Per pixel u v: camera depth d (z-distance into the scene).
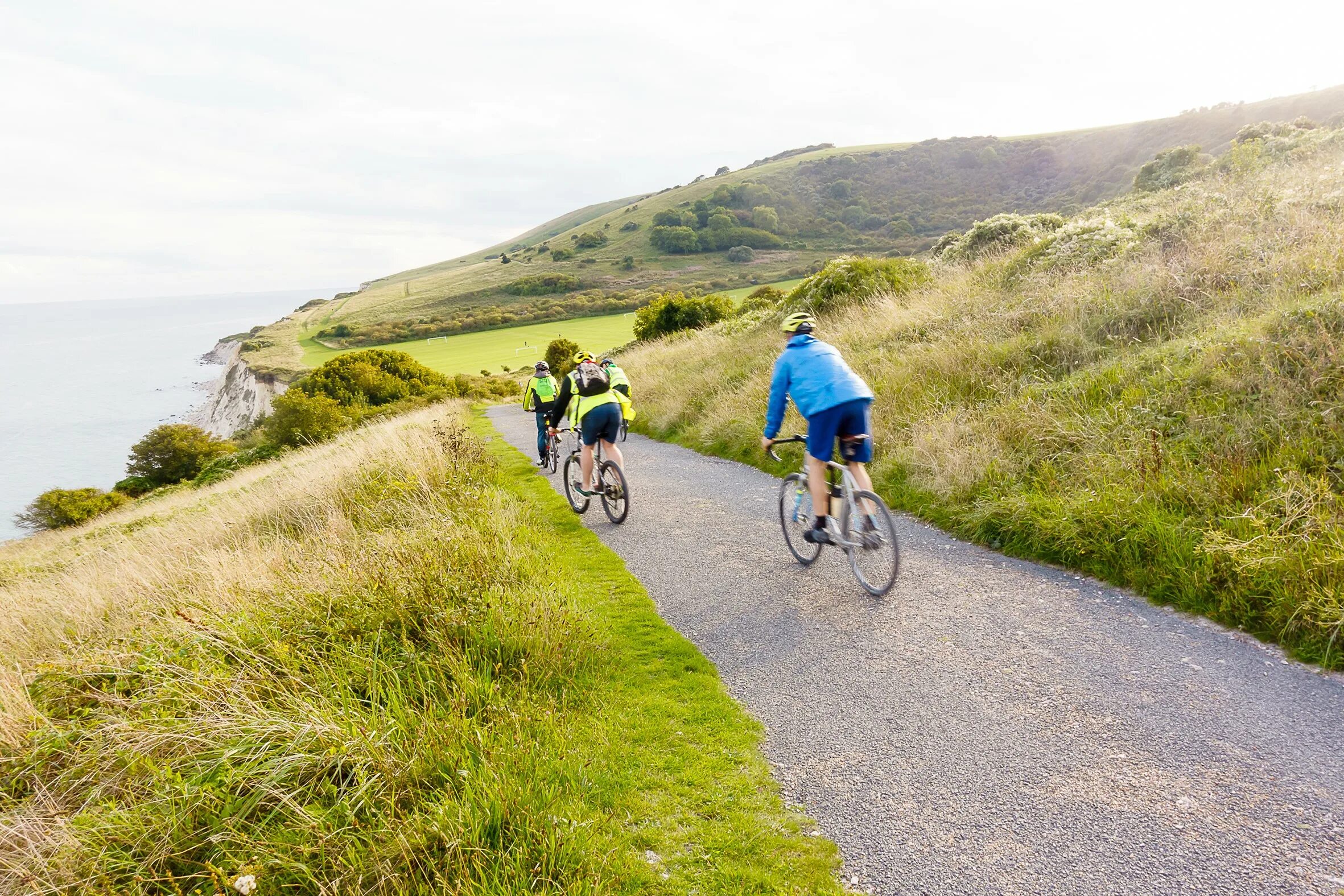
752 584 5.29
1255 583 3.75
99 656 4.46
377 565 4.87
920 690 3.57
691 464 9.84
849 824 2.70
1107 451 5.52
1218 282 6.96
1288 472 4.25
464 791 2.78
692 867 2.55
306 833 2.68
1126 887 2.26
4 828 2.79
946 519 5.94
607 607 5.05
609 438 7.41
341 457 13.15
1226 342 5.70
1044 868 2.38
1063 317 8.03
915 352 9.27
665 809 2.86
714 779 3.03
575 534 7.13
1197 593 3.96
